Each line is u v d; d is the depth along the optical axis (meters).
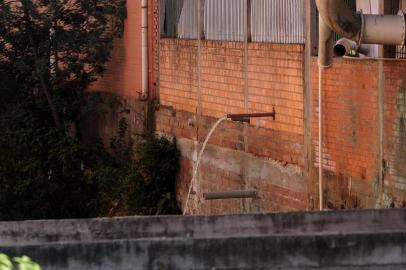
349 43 11.53
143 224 8.77
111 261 7.32
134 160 18.19
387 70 11.37
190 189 16.41
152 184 17.97
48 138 20.41
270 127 14.16
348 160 12.22
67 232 8.77
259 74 14.45
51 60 20.56
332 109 12.48
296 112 13.42
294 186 13.52
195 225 8.80
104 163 20.14
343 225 9.01
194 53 16.80
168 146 17.84
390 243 7.46
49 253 7.27
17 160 20.31
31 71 20.50
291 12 13.59
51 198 20.23
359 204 12.02
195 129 16.86
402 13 10.68
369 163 11.79
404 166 11.15
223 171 15.73
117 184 18.73
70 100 20.94
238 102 15.23
